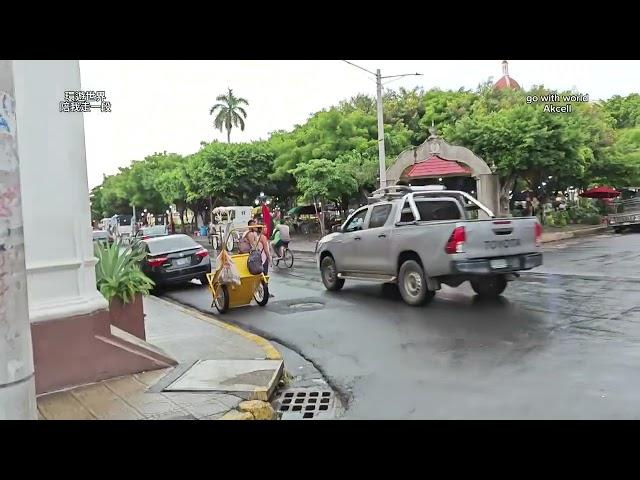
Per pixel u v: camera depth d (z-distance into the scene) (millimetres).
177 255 15109
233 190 40094
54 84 6281
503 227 9703
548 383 5586
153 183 62438
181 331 9102
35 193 6055
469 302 10289
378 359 7004
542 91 33250
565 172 26656
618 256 16234
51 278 6090
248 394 5691
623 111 44469
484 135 25594
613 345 6836
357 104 40750
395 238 10562
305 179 29719
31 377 2959
